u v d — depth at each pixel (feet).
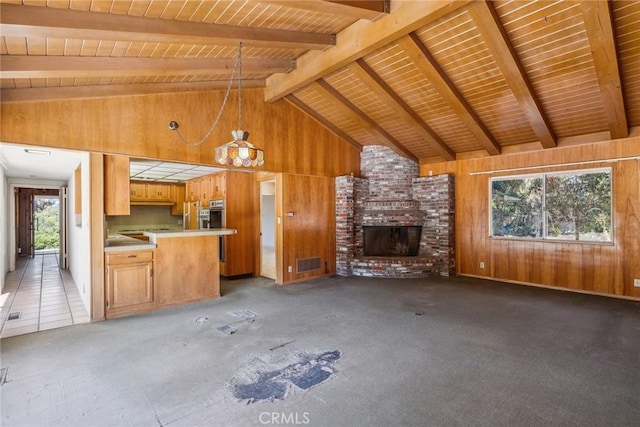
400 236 22.49
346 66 15.02
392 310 13.78
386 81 15.66
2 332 11.27
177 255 14.51
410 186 22.54
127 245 13.47
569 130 16.46
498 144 19.12
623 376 8.23
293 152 19.25
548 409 6.91
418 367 8.77
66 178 23.53
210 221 21.33
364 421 6.54
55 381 8.05
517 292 16.72
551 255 17.67
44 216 39.75
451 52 13.06
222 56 12.97
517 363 8.98
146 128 13.52
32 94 10.96
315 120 20.47
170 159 14.15
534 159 18.24
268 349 9.91
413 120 17.75
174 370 8.61
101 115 12.46
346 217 21.35
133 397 7.38
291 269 19.12
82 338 10.74
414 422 6.51
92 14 8.11
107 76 11.16
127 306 13.23
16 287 18.08
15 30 7.38
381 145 22.76
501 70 12.85
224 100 15.53
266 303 14.87
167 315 13.15
